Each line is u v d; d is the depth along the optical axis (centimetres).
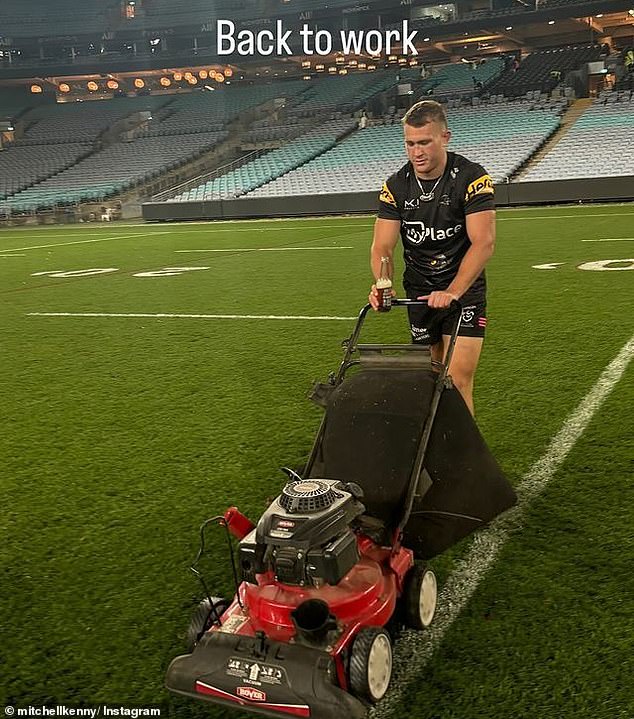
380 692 207
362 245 1550
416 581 237
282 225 2250
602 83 3366
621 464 371
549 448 398
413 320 359
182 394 548
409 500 243
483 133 2819
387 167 2780
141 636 256
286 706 193
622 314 709
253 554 211
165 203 2778
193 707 221
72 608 275
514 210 2080
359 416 265
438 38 4253
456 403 283
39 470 413
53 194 3438
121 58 4619
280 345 688
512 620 251
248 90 4356
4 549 322
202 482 385
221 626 216
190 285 1141
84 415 511
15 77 4553
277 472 393
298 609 199
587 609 254
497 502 301
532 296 838
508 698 213
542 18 3753
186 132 4022
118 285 1191
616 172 2239
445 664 230
